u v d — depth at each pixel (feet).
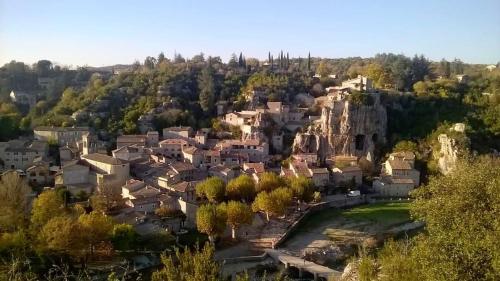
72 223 374.43
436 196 206.80
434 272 166.50
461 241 164.96
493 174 204.74
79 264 377.91
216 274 190.19
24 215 432.25
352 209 608.19
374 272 231.71
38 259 357.41
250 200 571.28
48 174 595.06
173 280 186.29
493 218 172.65
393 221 546.67
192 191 552.00
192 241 450.30
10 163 641.40
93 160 592.19
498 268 147.84
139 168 625.41
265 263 426.51
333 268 423.64
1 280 215.31
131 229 403.95
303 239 493.36
